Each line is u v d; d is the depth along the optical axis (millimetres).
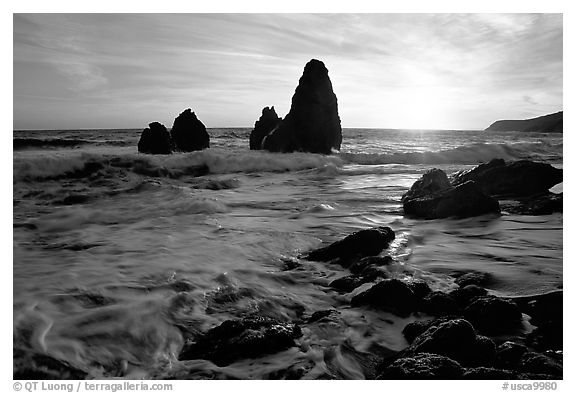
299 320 3846
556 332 3611
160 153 19781
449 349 3115
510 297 4250
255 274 4809
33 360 2977
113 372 2994
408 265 5184
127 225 7125
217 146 26594
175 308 3809
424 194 9164
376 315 3918
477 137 47812
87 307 3715
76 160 13047
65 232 6648
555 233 6863
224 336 3373
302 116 20781
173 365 3115
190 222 7379
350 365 3188
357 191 11359
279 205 9273
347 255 5441
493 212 8125
